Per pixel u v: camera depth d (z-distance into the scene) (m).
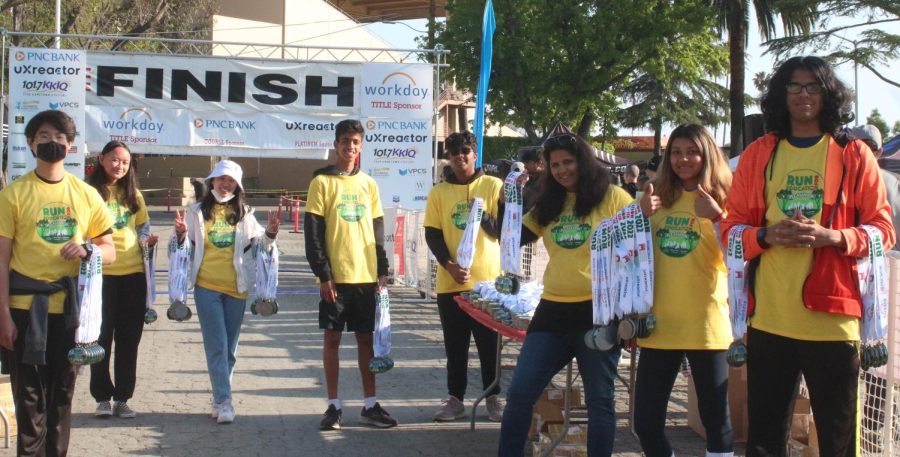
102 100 14.39
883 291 3.62
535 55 30.52
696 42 33.09
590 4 31.00
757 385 3.79
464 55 32.12
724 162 4.33
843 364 3.59
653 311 4.31
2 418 5.62
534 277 8.85
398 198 15.09
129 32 31.56
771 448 3.83
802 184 3.69
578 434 5.61
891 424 4.80
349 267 6.19
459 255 6.05
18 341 4.43
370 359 6.36
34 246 4.47
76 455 5.59
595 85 31.62
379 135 14.92
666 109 46.00
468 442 6.04
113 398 6.52
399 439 6.09
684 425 6.48
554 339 4.64
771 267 3.70
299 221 31.11
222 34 38.00
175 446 5.82
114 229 6.34
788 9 23.58
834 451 3.64
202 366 8.27
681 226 4.30
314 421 6.51
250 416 6.61
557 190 4.81
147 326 10.35
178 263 6.41
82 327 4.54
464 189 6.40
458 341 6.51
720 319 4.29
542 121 32.44
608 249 4.32
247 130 14.77
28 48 13.83
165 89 14.55
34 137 4.53
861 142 3.71
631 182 11.30
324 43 42.00
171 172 41.28
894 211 7.31
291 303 12.73
